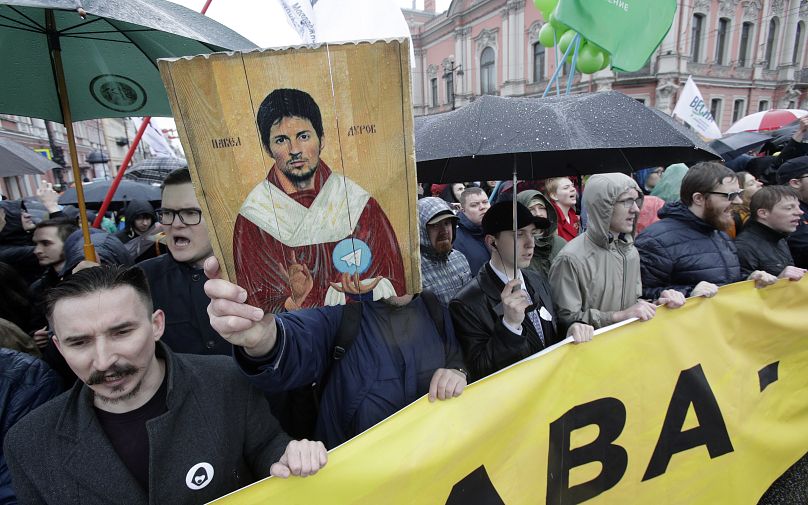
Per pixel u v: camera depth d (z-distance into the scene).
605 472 1.53
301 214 0.78
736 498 1.79
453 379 1.25
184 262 1.66
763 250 2.38
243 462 1.14
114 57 1.80
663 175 3.94
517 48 20.80
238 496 0.98
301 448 1.02
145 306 0.99
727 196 2.04
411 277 0.83
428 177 2.23
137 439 1.02
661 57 18.27
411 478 1.15
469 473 1.25
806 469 2.19
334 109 0.75
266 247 0.79
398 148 0.78
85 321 0.91
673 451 1.66
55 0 0.87
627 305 2.00
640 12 2.39
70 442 0.96
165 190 1.60
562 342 1.47
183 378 1.05
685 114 6.22
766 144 6.10
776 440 1.87
